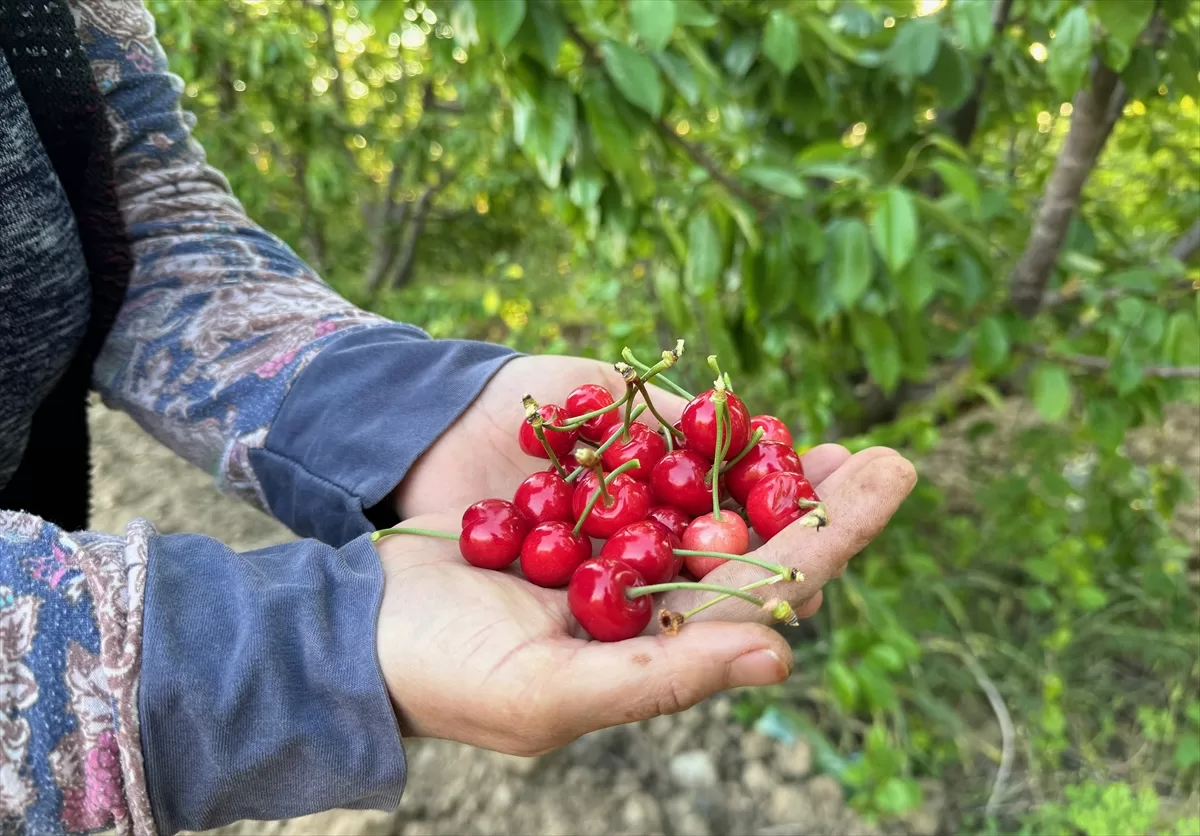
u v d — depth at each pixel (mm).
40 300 341
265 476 378
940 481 966
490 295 1178
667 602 329
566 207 652
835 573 328
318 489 369
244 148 1199
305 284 419
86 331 381
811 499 340
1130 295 580
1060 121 951
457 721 291
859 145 725
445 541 348
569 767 606
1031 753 609
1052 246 600
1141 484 745
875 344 546
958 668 710
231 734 268
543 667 282
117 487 820
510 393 408
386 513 379
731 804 595
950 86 543
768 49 478
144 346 388
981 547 781
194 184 418
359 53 1402
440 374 391
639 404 406
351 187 1283
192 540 293
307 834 535
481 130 1190
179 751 266
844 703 561
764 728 650
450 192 1600
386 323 411
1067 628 659
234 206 433
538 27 433
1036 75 666
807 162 543
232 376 382
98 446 890
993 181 714
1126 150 795
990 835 568
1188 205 706
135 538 281
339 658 283
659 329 810
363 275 1637
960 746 624
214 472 386
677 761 620
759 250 542
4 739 259
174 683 263
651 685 279
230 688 268
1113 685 700
